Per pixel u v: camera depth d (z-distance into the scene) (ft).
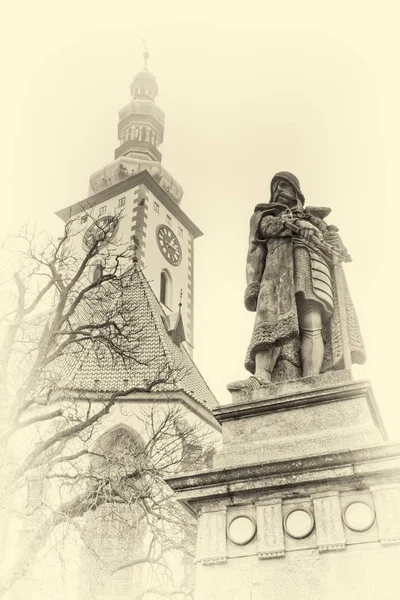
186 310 140.26
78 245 128.06
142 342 91.04
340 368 19.38
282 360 19.66
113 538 56.80
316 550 13.99
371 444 14.55
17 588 62.28
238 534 14.76
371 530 13.79
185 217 153.17
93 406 77.82
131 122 180.34
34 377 45.44
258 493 15.12
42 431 70.59
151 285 129.59
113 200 145.18
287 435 16.60
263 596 13.82
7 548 62.39
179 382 85.10
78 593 60.03
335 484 14.58
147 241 135.85
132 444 75.36
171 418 65.92
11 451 55.21
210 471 15.55
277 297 20.22
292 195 23.53
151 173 160.86
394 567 13.23
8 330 46.32
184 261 147.23
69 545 58.90
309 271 20.65
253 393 18.17
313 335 19.76
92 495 47.37
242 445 16.76
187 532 53.72
